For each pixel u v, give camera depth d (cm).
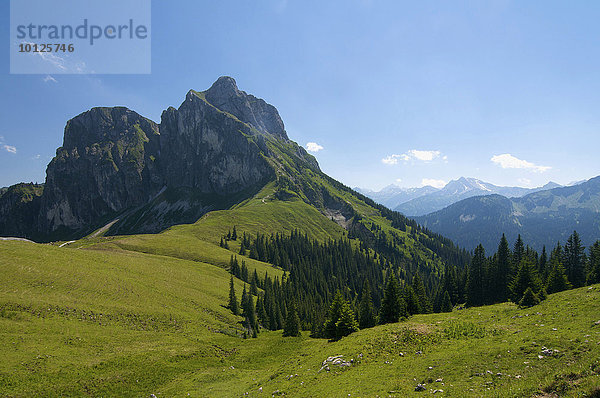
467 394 1911
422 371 2600
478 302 9606
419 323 4706
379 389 2386
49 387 3556
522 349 2459
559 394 1606
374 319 6278
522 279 6844
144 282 8894
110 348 5016
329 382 2906
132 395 3825
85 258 9312
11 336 4559
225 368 4938
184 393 3841
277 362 5362
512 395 1738
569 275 9225
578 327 2720
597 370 1705
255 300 11344
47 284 6869
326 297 15388
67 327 5378
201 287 10388
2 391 3275
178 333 6538
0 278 6512
